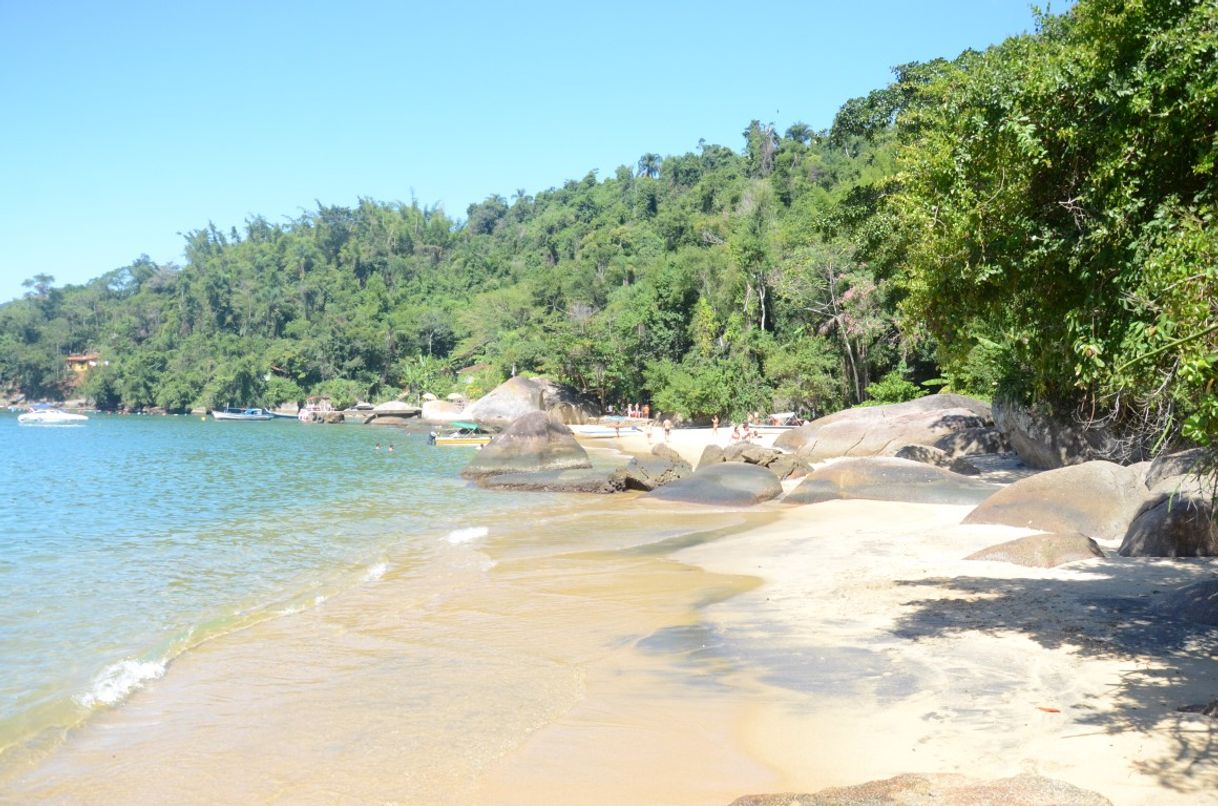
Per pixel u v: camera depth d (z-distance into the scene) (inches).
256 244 7155.5
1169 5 289.1
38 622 451.5
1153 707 261.0
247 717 310.0
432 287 5856.3
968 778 215.8
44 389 5748.0
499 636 410.9
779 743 262.8
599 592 500.1
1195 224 254.7
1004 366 938.7
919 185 364.2
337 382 4532.5
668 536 709.9
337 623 442.6
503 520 828.0
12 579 561.9
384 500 1002.1
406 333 4704.7
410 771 257.3
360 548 673.0
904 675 314.7
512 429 1238.3
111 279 7076.8
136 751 281.3
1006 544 515.2
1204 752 224.2
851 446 1247.5
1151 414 346.6
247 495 1064.2
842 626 391.5
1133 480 605.3
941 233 345.7
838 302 2126.0
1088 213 295.6
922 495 824.9
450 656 379.6
